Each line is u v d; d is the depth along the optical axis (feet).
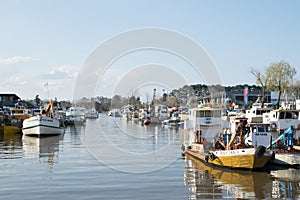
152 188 53.57
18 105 219.61
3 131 152.35
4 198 47.14
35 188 52.29
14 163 73.87
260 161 66.90
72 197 47.83
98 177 60.34
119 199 47.21
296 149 77.56
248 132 81.82
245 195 50.72
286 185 56.90
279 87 189.88
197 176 63.26
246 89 189.06
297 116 107.34
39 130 141.49
